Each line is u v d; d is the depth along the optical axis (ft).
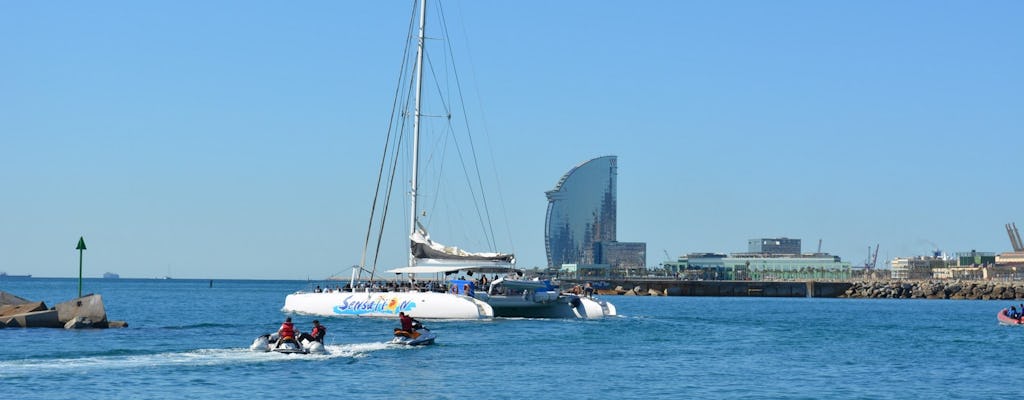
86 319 190.90
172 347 156.35
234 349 151.02
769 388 125.49
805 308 435.12
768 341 192.95
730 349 173.58
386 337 175.32
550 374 133.28
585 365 143.54
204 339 172.14
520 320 217.56
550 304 229.25
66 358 137.49
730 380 131.85
